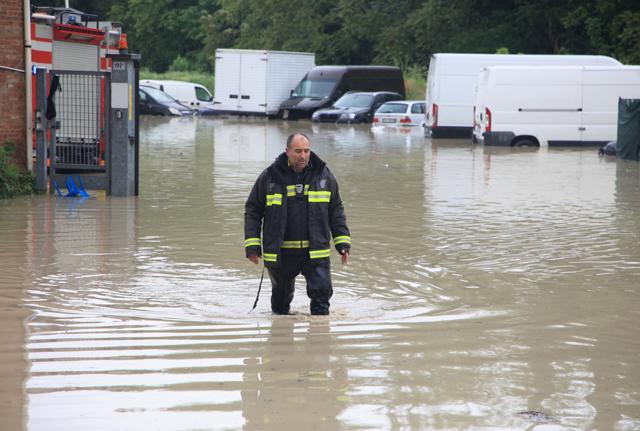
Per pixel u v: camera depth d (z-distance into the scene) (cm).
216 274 1703
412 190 3127
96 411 952
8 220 2338
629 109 4494
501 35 8938
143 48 13775
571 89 5431
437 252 1961
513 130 5428
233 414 948
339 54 11012
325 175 1403
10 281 1606
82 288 1563
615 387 1055
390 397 1007
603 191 3136
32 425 912
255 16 11750
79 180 2861
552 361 1159
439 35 9356
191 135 6159
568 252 1969
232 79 9094
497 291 1590
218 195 2903
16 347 1188
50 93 2852
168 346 1202
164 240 2059
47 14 3136
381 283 1652
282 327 1317
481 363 1145
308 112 8438
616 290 1605
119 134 2836
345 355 1171
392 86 8806
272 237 1384
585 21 8219
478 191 3112
